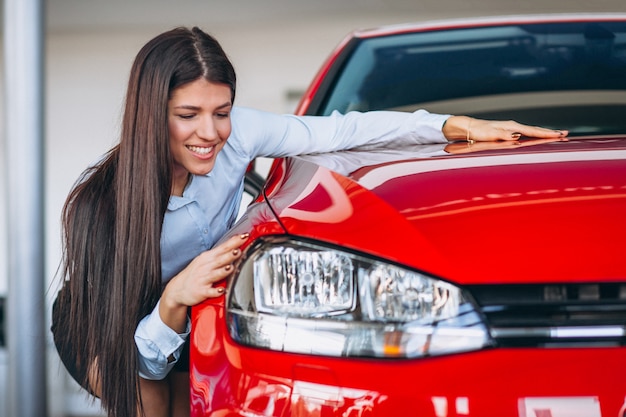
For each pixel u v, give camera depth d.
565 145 2.26
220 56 2.23
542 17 3.25
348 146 2.54
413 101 2.88
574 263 1.78
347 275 1.88
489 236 1.84
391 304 1.84
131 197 2.25
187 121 2.22
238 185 2.47
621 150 2.16
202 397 1.96
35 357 4.01
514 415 1.75
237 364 1.92
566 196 1.92
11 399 4.02
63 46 10.94
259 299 1.93
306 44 11.00
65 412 4.43
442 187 1.99
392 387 1.80
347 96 2.96
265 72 10.98
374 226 1.91
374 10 10.88
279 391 1.87
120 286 2.27
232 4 11.09
